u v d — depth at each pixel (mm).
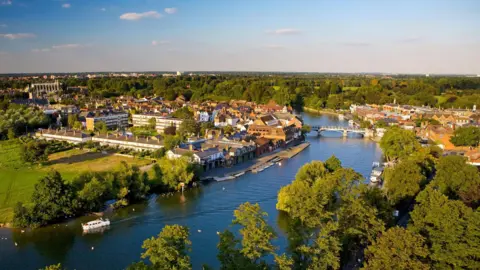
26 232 125375
